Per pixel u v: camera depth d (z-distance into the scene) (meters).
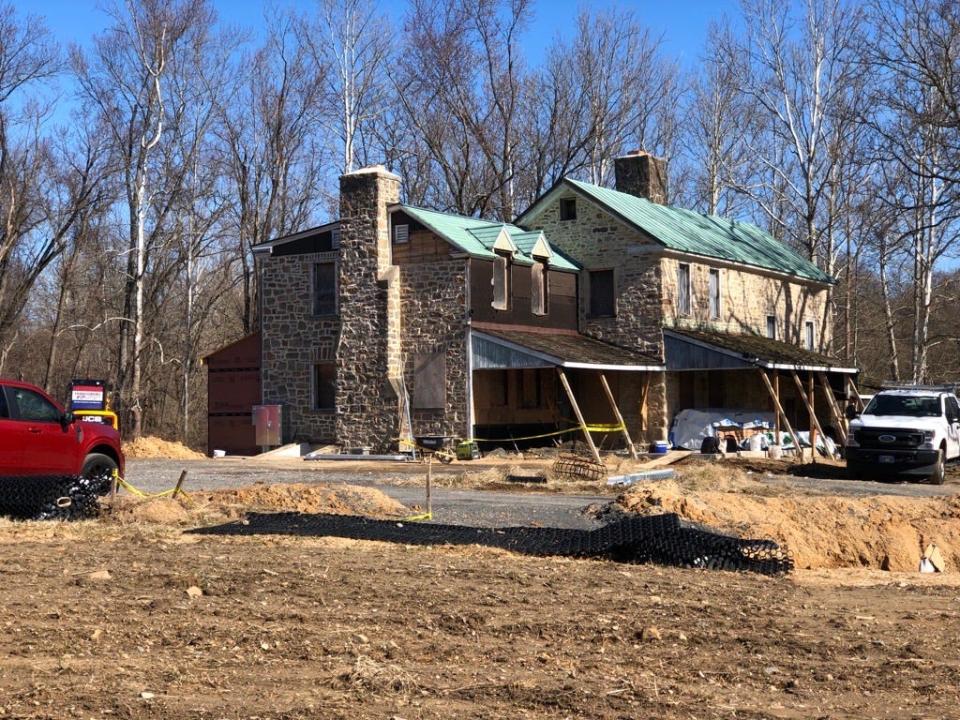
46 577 10.95
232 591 10.33
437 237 32.44
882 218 43.47
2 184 39.91
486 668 7.80
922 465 25.00
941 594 11.70
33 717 6.49
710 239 38.75
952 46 37.53
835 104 44.59
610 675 7.66
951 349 55.62
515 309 33.50
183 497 17.52
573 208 36.38
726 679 7.65
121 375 42.91
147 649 8.12
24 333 53.62
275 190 47.03
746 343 35.00
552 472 24.81
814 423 31.56
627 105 49.72
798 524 16.34
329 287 34.81
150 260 45.25
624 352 34.50
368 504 17.47
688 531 13.53
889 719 6.83
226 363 36.84
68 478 16.08
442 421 32.09
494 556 13.00
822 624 9.59
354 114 46.59
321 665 7.79
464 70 46.38
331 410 34.41
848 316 48.66
